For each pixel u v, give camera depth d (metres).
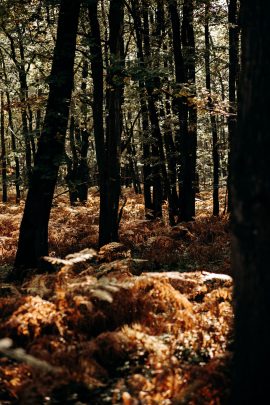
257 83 3.46
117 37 10.58
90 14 10.66
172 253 10.98
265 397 3.47
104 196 11.00
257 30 3.49
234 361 3.73
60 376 4.77
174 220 14.42
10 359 5.34
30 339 5.65
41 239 9.38
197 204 22.31
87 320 6.08
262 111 3.40
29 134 9.59
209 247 11.24
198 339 5.63
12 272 9.26
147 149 17.19
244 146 3.46
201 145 30.64
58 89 9.30
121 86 10.77
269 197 3.28
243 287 3.49
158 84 11.11
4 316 6.27
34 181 9.31
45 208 9.39
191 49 14.23
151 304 6.54
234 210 3.54
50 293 6.82
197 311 6.69
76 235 13.91
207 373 4.53
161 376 4.65
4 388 4.80
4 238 13.63
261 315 3.40
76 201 23.92
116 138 10.80
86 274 7.77
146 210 16.59
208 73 16.77
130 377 5.02
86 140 21.53
